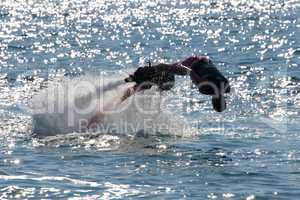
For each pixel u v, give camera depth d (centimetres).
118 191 2512
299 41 7975
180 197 2450
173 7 14162
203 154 3098
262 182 2642
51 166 2858
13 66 6381
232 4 14525
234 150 3184
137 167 2855
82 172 2764
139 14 12694
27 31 9925
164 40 8538
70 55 7256
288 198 2453
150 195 2470
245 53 7081
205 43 8131
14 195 2462
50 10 14038
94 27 10431
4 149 3162
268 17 11269
